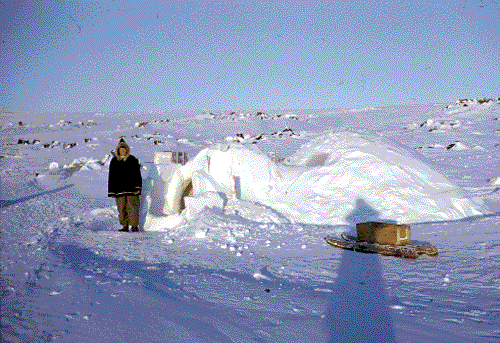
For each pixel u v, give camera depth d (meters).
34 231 8.48
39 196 14.72
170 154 11.18
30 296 3.74
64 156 26.30
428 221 9.45
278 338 3.05
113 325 3.09
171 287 4.43
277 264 5.75
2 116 65.31
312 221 9.89
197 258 6.10
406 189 10.49
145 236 8.00
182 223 8.76
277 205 10.70
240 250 6.69
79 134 40.28
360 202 10.26
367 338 3.08
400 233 6.45
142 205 9.73
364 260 6.01
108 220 10.09
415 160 11.80
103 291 4.00
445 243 7.06
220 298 4.09
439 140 30.69
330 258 6.15
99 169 20.81
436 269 5.40
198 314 3.52
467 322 3.46
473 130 33.97
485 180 16.22
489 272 5.14
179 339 2.92
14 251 6.17
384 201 10.16
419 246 6.30
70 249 6.54
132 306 3.59
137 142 33.09
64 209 12.05
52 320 3.11
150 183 10.24
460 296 4.23
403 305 3.94
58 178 19.12
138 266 5.48
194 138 37.38
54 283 4.27
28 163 23.59
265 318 3.50
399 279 4.94
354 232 8.28
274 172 11.85
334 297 4.18
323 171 11.67
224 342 2.92
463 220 9.53
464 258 5.94
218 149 11.52
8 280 4.35
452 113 44.78
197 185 10.30
